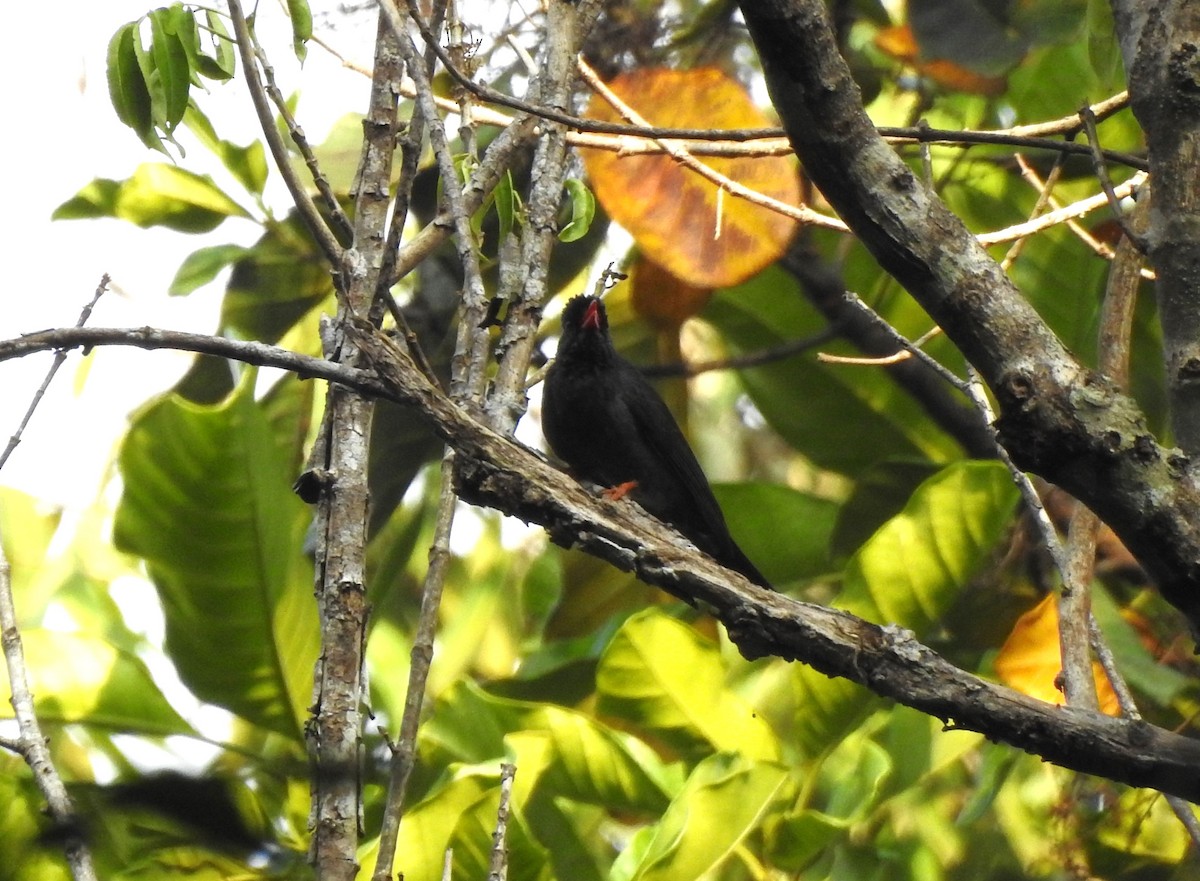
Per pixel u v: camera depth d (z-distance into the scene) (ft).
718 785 28.02
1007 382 14.52
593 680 38.09
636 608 42.24
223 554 27.78
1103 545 35.58
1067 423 14.32
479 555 43.78
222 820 26.63
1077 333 38.29
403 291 41.45
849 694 31.35
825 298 40.96
